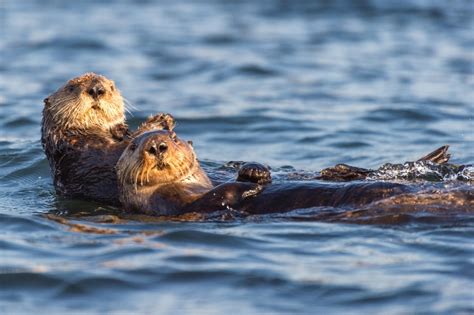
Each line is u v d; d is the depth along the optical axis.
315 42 60.44
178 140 25.38
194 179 25.66
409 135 36.88
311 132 37.78
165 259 20.45
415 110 40.72
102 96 28.88
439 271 19.19
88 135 28.86
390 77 49.44
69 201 28.02
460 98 43.66
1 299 18.50
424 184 23.70
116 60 55.25
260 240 21.81
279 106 42.88
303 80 49.28
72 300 18.34
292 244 21.44
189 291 18.61
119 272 19.66
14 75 50.38
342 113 41.09
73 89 29.02
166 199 24.95
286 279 19.03
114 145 28.44
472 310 17.06
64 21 67.75
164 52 57.59
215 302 18.00
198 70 52.72
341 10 71.75
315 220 23.27
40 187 30.53
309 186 24.39
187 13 72.12
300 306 17.69
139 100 44.81
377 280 18.81
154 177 24.97
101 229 23.38
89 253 21.08
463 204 22.67
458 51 56.44
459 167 26.84
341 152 34.72
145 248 21.31
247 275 19.30
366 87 46.91
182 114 41.34
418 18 67.88
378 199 23.28
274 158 34.22
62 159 28.98
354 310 17.39
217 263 20.12
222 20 68.88
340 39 61.22
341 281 18.83
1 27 64.75
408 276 18.97
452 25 65.06
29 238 22.55
